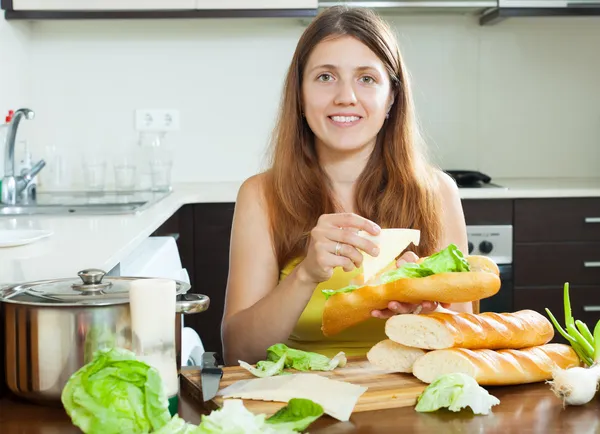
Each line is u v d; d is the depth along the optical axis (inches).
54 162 135.0
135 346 38.2
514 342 43.4
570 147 146.9
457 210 72.9
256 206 67.9
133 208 97.4
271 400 39.2
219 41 142.7
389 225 68.2
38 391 39.0
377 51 63.4
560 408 38.2
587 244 123.9
